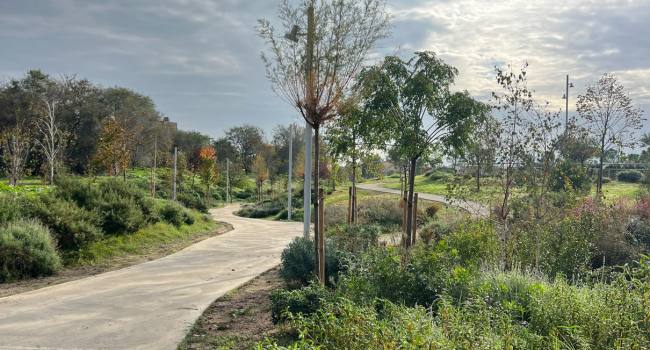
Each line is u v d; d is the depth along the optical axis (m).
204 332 5.19
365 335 3.33
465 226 9.62
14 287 7.66
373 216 20.50
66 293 7.16
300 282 7.45
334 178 17.73
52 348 4.58
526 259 7.90
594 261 8.53
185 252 12.47
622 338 3.33
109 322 5.52
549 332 3.81
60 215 10.55
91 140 51.28
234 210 42.69
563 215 8.41
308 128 8.94
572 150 8.19
